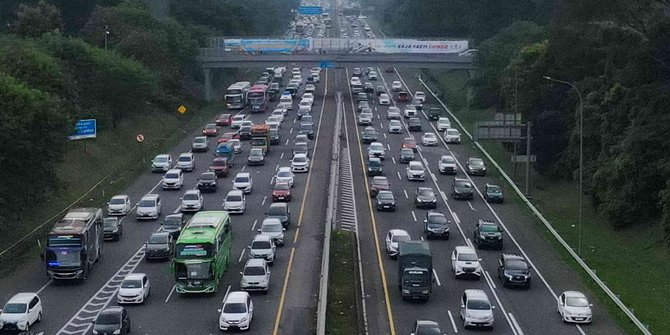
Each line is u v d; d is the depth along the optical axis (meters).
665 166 86.19
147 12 183.62
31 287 71.94
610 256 82.56
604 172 94.00
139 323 63.12
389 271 76.62
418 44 186.88
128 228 91.31
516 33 179.38
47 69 111.19
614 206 90.25
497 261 80.62
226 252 75.62
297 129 151.75
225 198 101.44
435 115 163.00
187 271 68.69
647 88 94.06
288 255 80.88
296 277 74.19
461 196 104.62
